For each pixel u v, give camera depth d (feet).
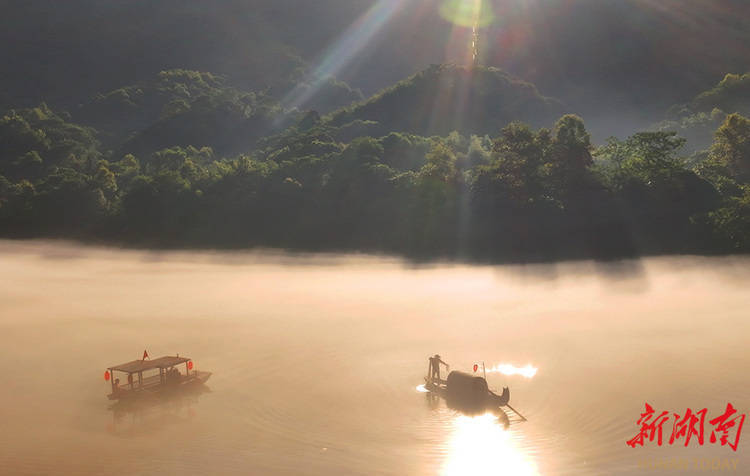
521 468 101.19
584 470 99.86
